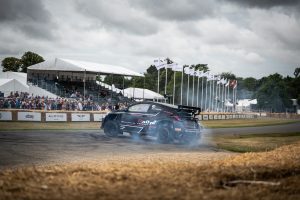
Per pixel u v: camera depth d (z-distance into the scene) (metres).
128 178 5.23
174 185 4.89
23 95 34.84
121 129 15.05
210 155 9.99
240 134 20.14
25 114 25.75
